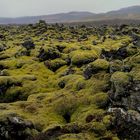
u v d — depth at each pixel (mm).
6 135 39969
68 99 53219
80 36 156500
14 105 53688
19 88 67875
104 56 68812
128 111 40781
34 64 86438
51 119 48938
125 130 39312
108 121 40125
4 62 89375
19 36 170250
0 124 40375
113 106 45969
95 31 181500
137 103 43875
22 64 88062
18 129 40656
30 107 52719
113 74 48875
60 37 152375
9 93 67688
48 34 170750
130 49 64250
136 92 44656
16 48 113438
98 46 108375
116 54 64688
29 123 42156
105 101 48375
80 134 38125
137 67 48812
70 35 164375
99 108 47906
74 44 113750
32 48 107438
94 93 52344
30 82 70000
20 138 40469
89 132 39031
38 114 50156
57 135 39000
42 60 91188
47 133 39938
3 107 51781
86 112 46812
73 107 51438
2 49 115188
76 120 46312
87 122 43312
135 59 50625
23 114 49250
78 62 79562
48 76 78500
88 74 59469
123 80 46344
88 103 50562
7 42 143625
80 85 57812
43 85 69312
